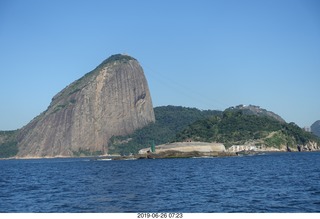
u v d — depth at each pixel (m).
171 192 50.72
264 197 44.91
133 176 81.81
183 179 70.06
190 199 44.44
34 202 45.28
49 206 42.22
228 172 86.12
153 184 61.75
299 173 78.75
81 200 45.53
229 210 37.94
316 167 98.56
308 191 49.34
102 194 50.34
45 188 60.56
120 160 197.88
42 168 146.62
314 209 38.09
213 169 98.69
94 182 69.12
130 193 50.56
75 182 70.44
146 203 42.28
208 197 45.62
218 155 193.50
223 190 51.78
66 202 44.44
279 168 96.94
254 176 73.38
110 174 91.50
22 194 53.31
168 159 182.12
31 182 74.25
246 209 38.28
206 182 63.16
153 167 117.38
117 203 42.72
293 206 39.50
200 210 38.09
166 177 75.75
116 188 57.09
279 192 48.69
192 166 115.62
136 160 185.25
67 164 181.75
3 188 62.72
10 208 41.69
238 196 46.00
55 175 95.62
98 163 173.25
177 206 40.25
